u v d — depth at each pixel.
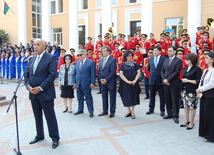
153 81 5.66
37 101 3.83
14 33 18.91
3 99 7.47
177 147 3.69
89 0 17.95
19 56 13.84
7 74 14.62
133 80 5.40
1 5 19.55
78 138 4.14
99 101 7.69
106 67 5.56
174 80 5.05
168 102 5.37
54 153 3.50
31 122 5.17
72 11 13.52
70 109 6.10
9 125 4.95
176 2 14.05
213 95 3.76
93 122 5.18
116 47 10.01
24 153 3.49
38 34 20.33
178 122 5.07
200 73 4.42
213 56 3.84
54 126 3.79
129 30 16.19
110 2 12.26
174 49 5.09
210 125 3.86
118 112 6.13
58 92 9.68
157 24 14.79
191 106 4.50
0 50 16.11
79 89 5.77
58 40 20.23
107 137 4.18
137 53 9.16
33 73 3.65
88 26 18.09
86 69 5.62
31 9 18.80
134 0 16.08
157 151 3.54
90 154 3.45
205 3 11.44
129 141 3.97
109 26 12.33
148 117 5.59
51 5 20.27
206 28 10.55
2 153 3.48
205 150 3.56
